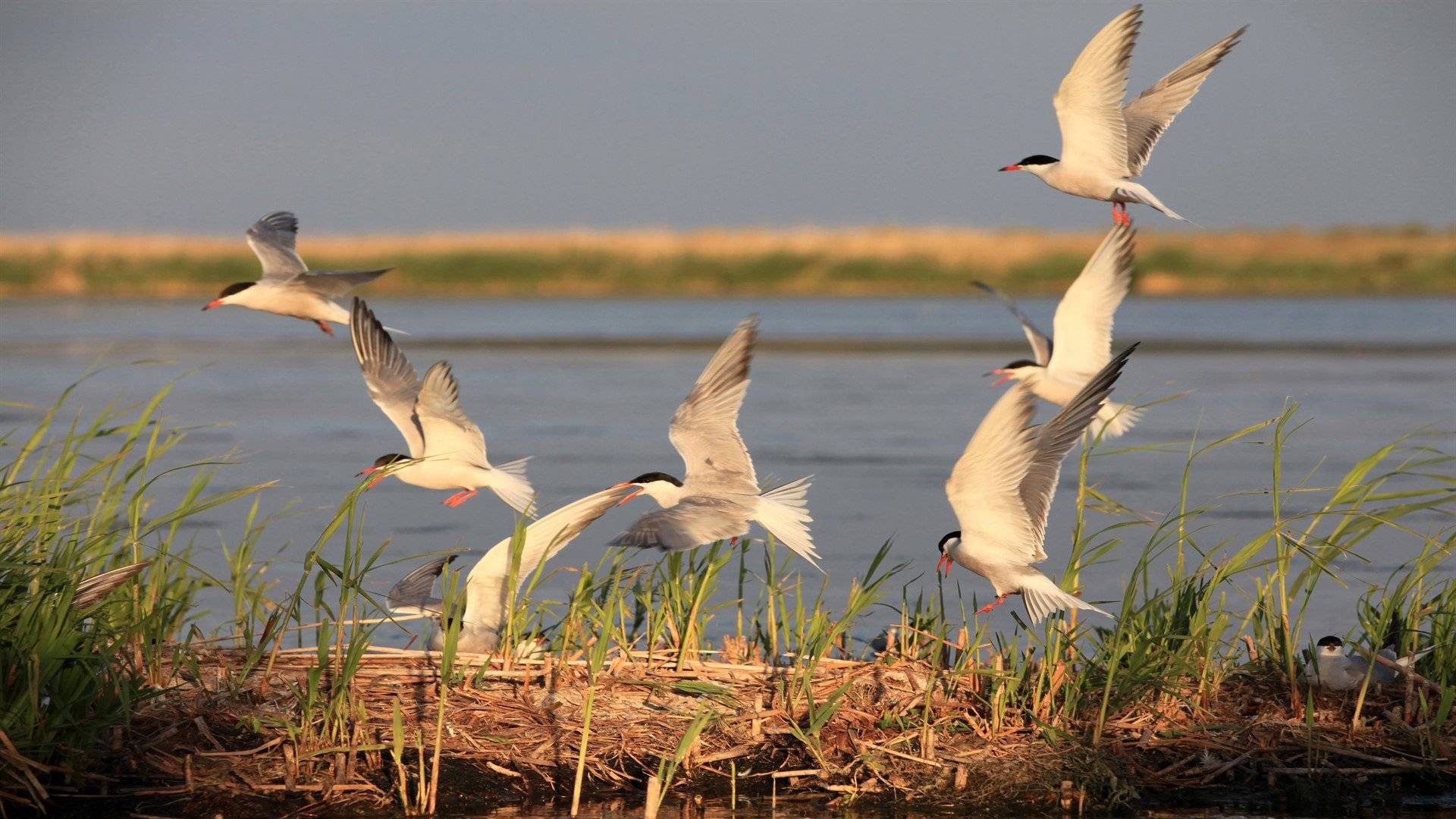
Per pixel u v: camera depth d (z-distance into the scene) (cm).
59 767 1073
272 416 3334
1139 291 9425
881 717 1199
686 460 1274
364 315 1510
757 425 3250
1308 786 1144
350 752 1108
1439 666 1257
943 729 1187
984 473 1141
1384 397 3575
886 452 2825
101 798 1079
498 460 2677
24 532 1175
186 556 1433
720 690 1188
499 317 7075
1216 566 1310
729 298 9425
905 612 1320
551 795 1116
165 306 8081
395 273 9838
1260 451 2814
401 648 1312
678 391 3888
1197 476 2541
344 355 5062
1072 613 1290
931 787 1132
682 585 1365
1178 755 1175
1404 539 1972
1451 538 1295
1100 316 1545
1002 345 5341
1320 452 2766
